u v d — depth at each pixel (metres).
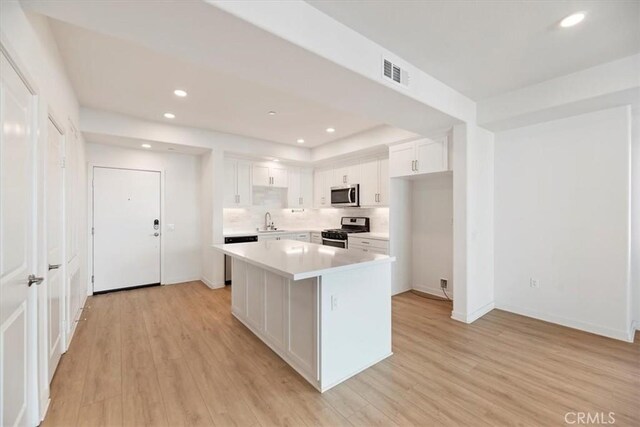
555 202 3.25
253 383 2.17
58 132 2.38
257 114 3.85
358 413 1.85
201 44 1.77
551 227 3.28
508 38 2.18
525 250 3.49
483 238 3.57
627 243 2.80
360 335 2.35
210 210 4.79
